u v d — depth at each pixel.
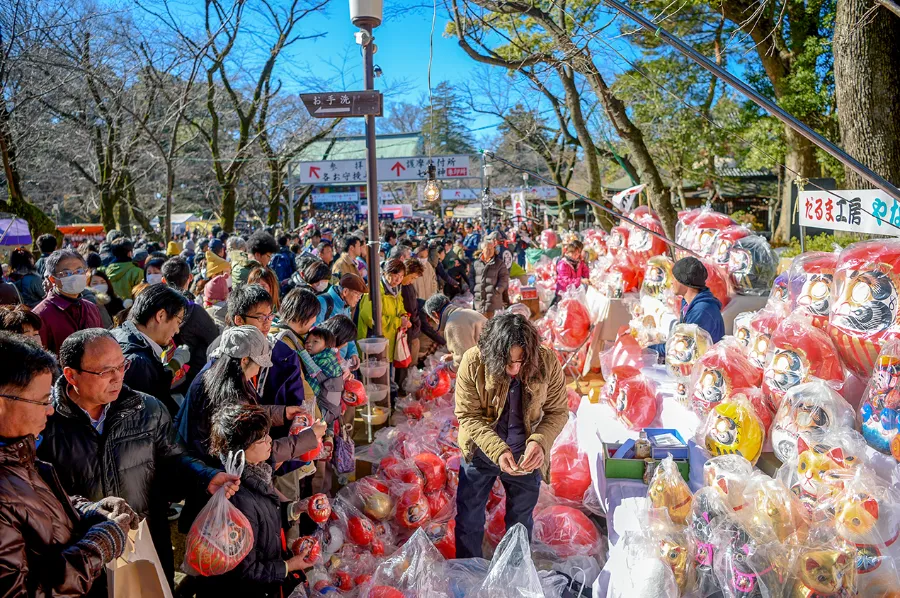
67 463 2.34
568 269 9.20
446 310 6.01
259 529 2.81
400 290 6.25
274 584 2.86
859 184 6.00
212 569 2.51
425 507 3.96
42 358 1.85
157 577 2.30
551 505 4.12
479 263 9.54
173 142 12.86
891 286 2.90
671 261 5.71
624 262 7.12
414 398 6.18
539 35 11.21
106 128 18.84
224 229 18.34
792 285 3.68
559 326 6.27
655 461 3.50
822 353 3.19
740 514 2.73
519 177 38.31
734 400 3.27
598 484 3.91
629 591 2.62
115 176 17.62
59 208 31.64
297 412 3.28
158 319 3.10
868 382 2.98
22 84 13.01
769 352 3.41
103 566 1.97
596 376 6.23
